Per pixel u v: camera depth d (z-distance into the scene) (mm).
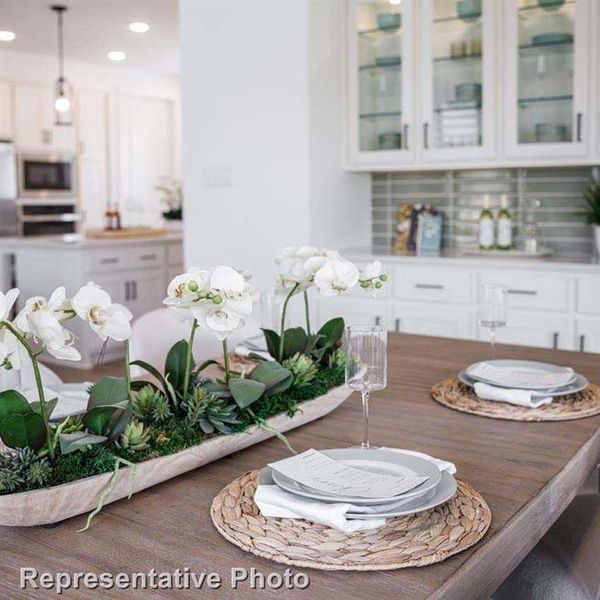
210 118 4160
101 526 1079
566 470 1307
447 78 3832
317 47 3867
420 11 3844
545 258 3719
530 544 1162
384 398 1768
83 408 1659
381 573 929
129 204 8078
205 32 4113
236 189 4117
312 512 1015
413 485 1066
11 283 5555
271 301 1946
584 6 3455
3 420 1062
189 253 4324
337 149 4109
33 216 7117
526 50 3627
